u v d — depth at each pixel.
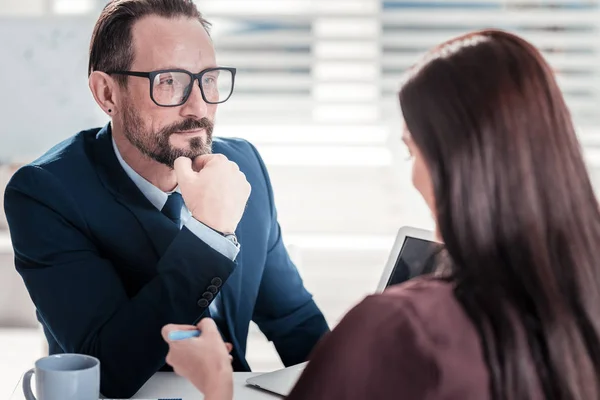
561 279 0.74
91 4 2.95
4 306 2.17
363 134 2.94
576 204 0.75
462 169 0.73
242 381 1.30
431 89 0.75
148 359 1.24
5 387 1.89
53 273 1.32
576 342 0.73
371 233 3.02
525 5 2.88
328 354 0.73
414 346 0.71
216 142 1.65
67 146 1.46
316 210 3.01
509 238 0.73
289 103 2.92
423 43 2.87
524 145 0.73
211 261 1.26
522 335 0.72
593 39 2.85
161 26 1.35
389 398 0.71
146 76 1.33
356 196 3.00
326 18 2.86
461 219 0.74
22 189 1.37
